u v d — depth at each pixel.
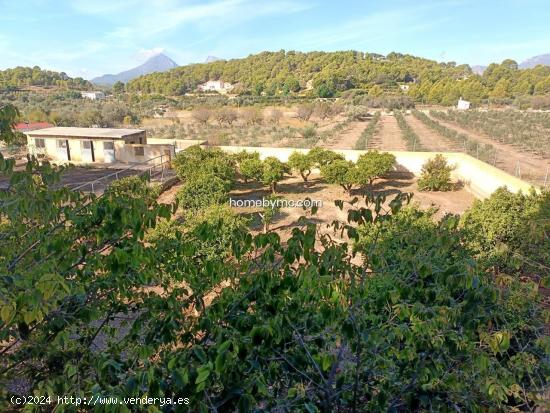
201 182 12.76
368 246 2.45
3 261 2.23
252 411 1.84
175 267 2.48
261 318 1.96
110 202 2.21
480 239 6.20
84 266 2.30
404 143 28.66
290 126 40.25
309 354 2.02
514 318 2.74
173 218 12.12
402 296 2.12
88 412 1.79
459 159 17.72
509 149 24.61
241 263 2.18
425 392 2.22
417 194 16.06
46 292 1.52
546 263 5.54
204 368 1.49
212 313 1.98
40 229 2.49
